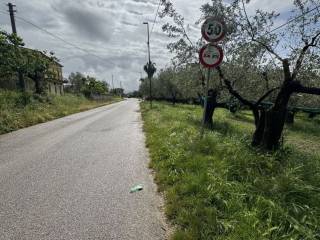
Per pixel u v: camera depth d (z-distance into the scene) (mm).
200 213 3570
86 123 15094
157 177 5266
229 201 3762
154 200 4305
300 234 3004
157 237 3266
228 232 3137
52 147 8438
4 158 7105
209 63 6637
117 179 5316
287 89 6480
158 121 13305
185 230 3244
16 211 3982
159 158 6438
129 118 18062
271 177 4629
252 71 9000
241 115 22578
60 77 49688
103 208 4043
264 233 2957
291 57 7199
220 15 8250
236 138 7855
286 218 3254
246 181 4473
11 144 9016
